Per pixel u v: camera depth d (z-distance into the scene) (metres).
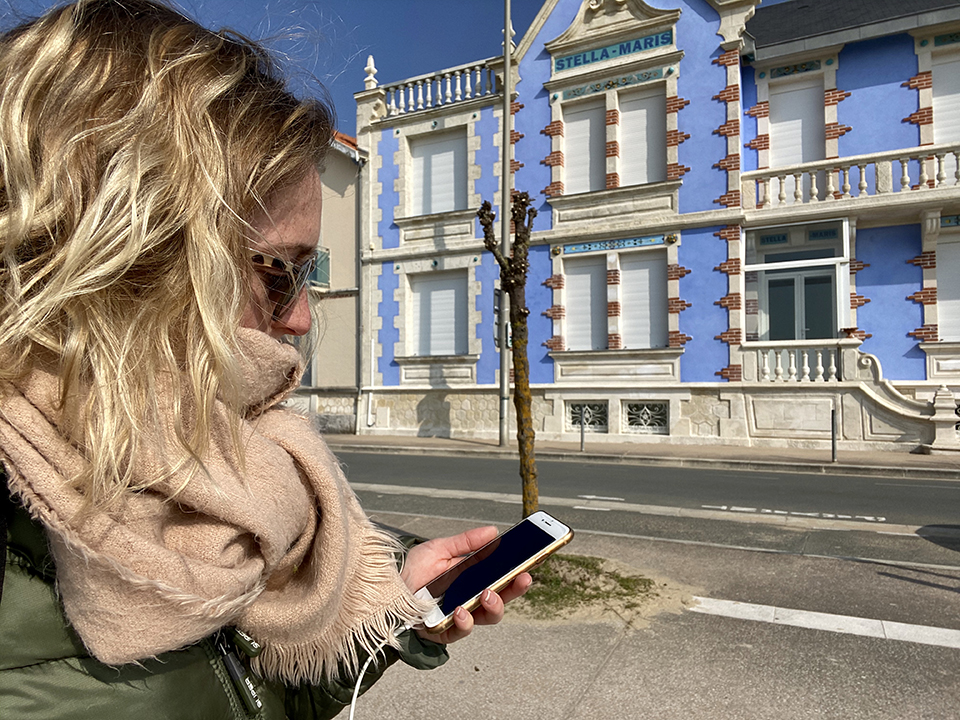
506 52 13.38
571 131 15.08
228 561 0.65
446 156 16.45
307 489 0.78
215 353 0.61
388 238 16.81
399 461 11.86
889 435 12.03
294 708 0.86
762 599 4.07
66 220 0.59
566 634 3.54
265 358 0.70
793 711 2.73
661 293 14.17
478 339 15.68
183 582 0.59
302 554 0.77
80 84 0.60
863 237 13.78
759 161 14.34
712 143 13.66
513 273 4.54
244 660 0.78
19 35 0.66
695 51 13.80
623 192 14.34
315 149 0.78
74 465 0.56
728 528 6.16
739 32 13.41
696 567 4.77
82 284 0.54
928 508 7.15
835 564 4.84
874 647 3.34
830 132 13.91
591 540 5.59
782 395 12.85
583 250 14.72
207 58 0.67
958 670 3.07
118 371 0.56
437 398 16.03
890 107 13.53
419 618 0.85
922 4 14.22
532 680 3.04
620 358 14.28
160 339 0.60
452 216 15.98
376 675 0.88
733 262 13.42
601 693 2.91
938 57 13.31
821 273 13.48
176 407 0.61
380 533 0.88
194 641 0.62
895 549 5.32
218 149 0.64
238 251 0.67
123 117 0.60
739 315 13.34
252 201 0.70
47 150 0.59
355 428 16.94
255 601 0.75
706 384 13.40
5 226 0.56
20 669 0.58
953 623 3.65
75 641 0.59
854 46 13.78
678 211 13.90
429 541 1.17
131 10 0.68
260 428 0.76
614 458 11.74
